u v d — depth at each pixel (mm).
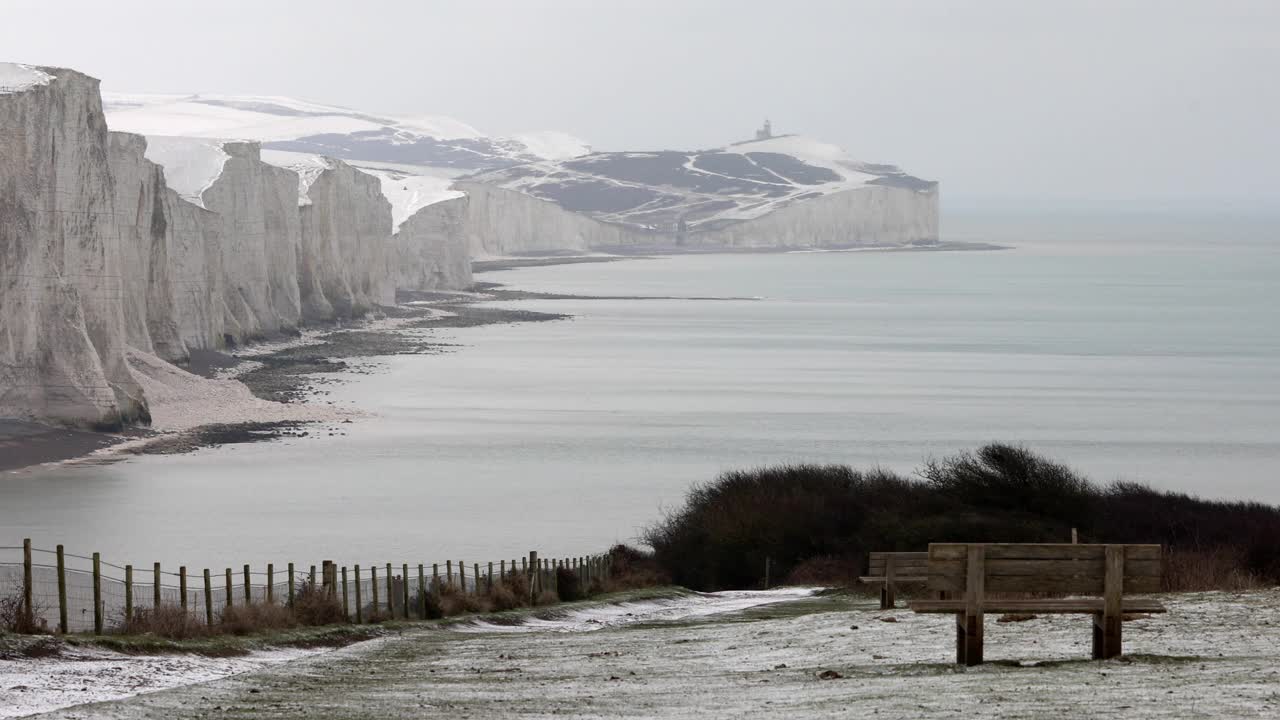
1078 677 19453
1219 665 20016
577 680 23453
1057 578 20781
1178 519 60188
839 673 22219
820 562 59062
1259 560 45750
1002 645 23906
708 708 19266
